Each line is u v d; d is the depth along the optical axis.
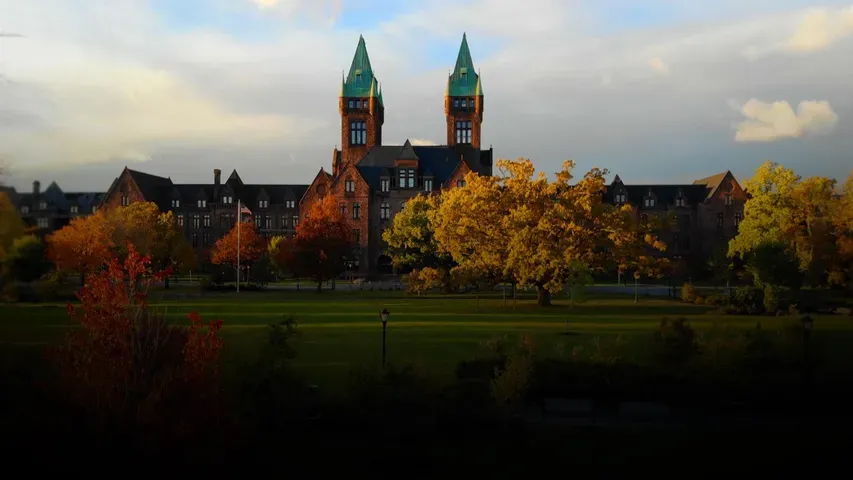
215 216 125.56
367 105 129.50
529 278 49.06
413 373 18.94
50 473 12.68
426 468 14.38
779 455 15.52
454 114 127.12
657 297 62.69
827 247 53.44
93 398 13.88
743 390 19.98
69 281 50.84
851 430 17.55
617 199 118.38
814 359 22.64
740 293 48.34
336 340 31.44
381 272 113.38
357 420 16.66
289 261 71.94
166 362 14.87
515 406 18.45
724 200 112.94
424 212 82.88
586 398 20.33
